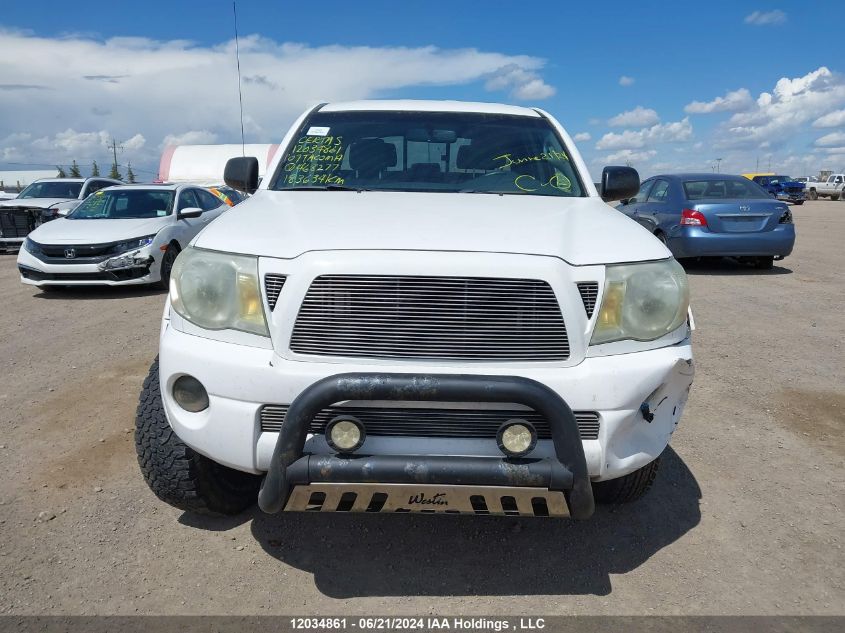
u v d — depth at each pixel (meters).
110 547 2.95
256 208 3.19
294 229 2.72
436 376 2.34
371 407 2.45
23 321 7.40
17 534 3.01
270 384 2.46
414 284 2.44
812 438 4.21
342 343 2.45
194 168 24.14
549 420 2.37
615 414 2.50
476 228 2.72
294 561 2.90
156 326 7.06
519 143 4.04
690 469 3.80
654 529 3.20
